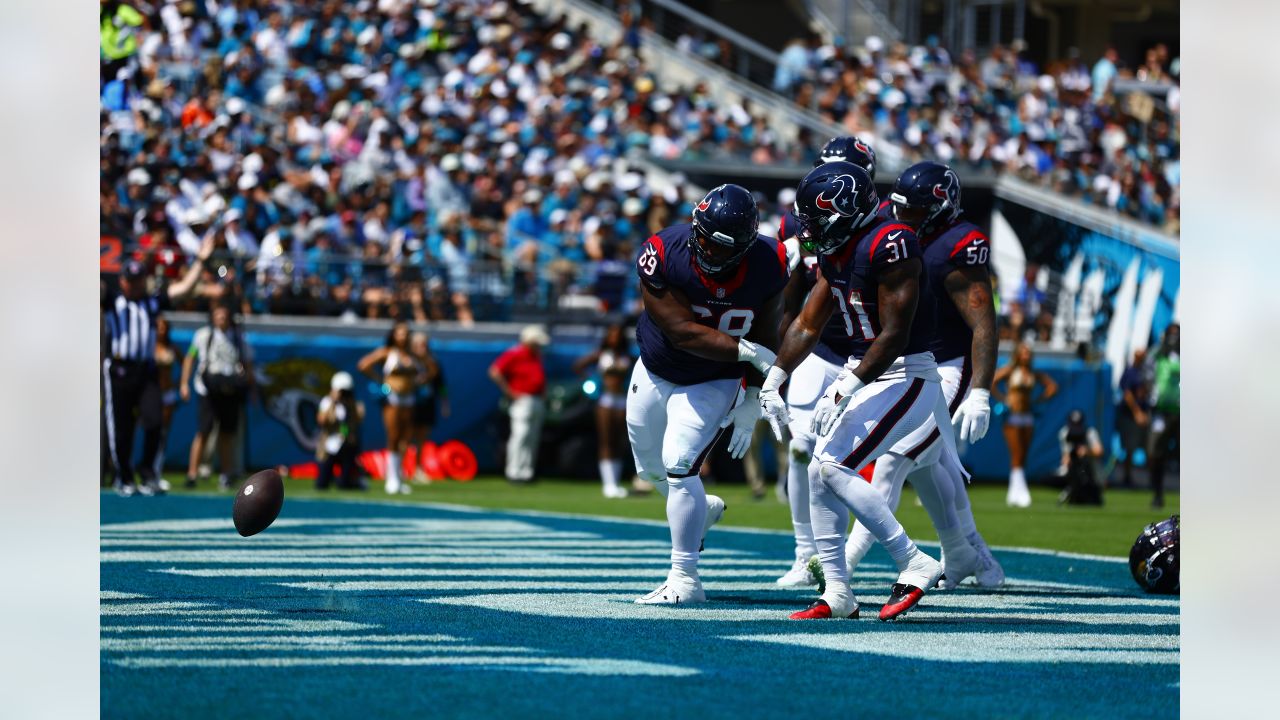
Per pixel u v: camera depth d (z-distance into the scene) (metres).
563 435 65.56
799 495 26.16
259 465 61.22
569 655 17.94
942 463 25.88
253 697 15.09
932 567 21.58
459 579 26.58
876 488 23.28
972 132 93.44
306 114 77.38
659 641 19.19
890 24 115.00
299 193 67.94
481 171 74.69
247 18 83.81
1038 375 54.75
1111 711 15.00
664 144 84.25
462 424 64.31
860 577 28.48
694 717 14.30
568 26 98.06
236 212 62.34
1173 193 90.00
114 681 15.94
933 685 16.27
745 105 88.62
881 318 20.56
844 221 20.59
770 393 21.52
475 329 65.06
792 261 25.00
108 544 32.28
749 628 20.55
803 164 84.56
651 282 22.53
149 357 48.34
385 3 88.06
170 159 65.38
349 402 54.59
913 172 24.36
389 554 31.16
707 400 23.02
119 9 69.12
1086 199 86.75
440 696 15.20
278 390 61.50
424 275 65.56
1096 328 76.12
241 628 19.92
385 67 82.69
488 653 18.03
